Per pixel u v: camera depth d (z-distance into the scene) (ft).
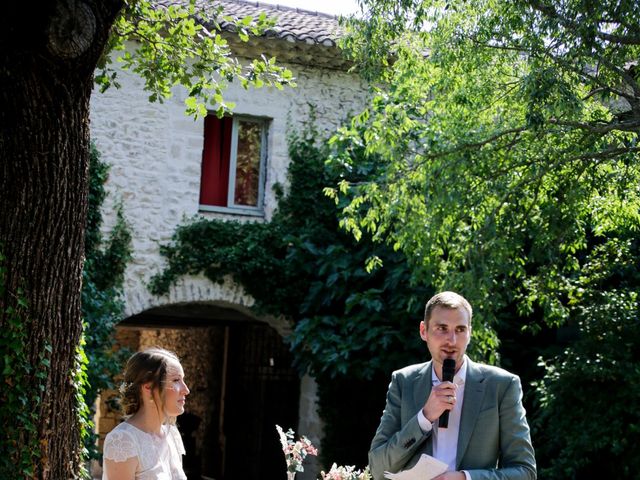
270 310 40.78
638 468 30.35
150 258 39.19
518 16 25.73
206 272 39.99
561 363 32.86
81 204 17.94
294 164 41.34
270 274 40.50
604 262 31.99
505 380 12.61
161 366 12.57
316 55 41.04
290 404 46.26
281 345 47.52
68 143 17.28
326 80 42.19
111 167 38.81
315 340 38.81
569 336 38.83
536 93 24.06
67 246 17.81
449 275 27.53
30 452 17.49
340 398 41.98
